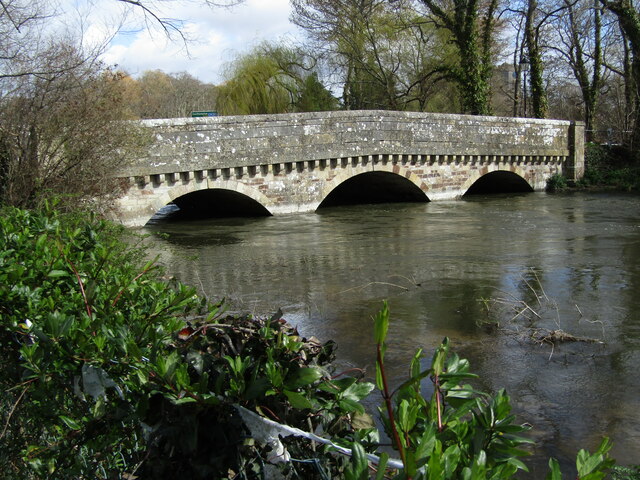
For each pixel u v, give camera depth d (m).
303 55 36.53
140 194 18.38
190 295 3.06
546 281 11.08
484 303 9.57
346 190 28.75
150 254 14.24
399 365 6.93
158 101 49.50
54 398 2.54
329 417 2.12
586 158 31.70
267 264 13.12
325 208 24.30
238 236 17.28
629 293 10.13
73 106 13.51
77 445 2.47
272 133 21.02
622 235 16.17
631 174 30.34
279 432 1.90
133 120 16.20
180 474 1.98
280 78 36.28
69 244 3.44
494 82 51.12
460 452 1.65
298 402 1.84
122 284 3.18
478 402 1.86
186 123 19.03
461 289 10.57
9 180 12.71
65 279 3.36
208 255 14.27
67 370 2.46
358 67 36.41
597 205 23.58
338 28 34.75
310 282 11.33
